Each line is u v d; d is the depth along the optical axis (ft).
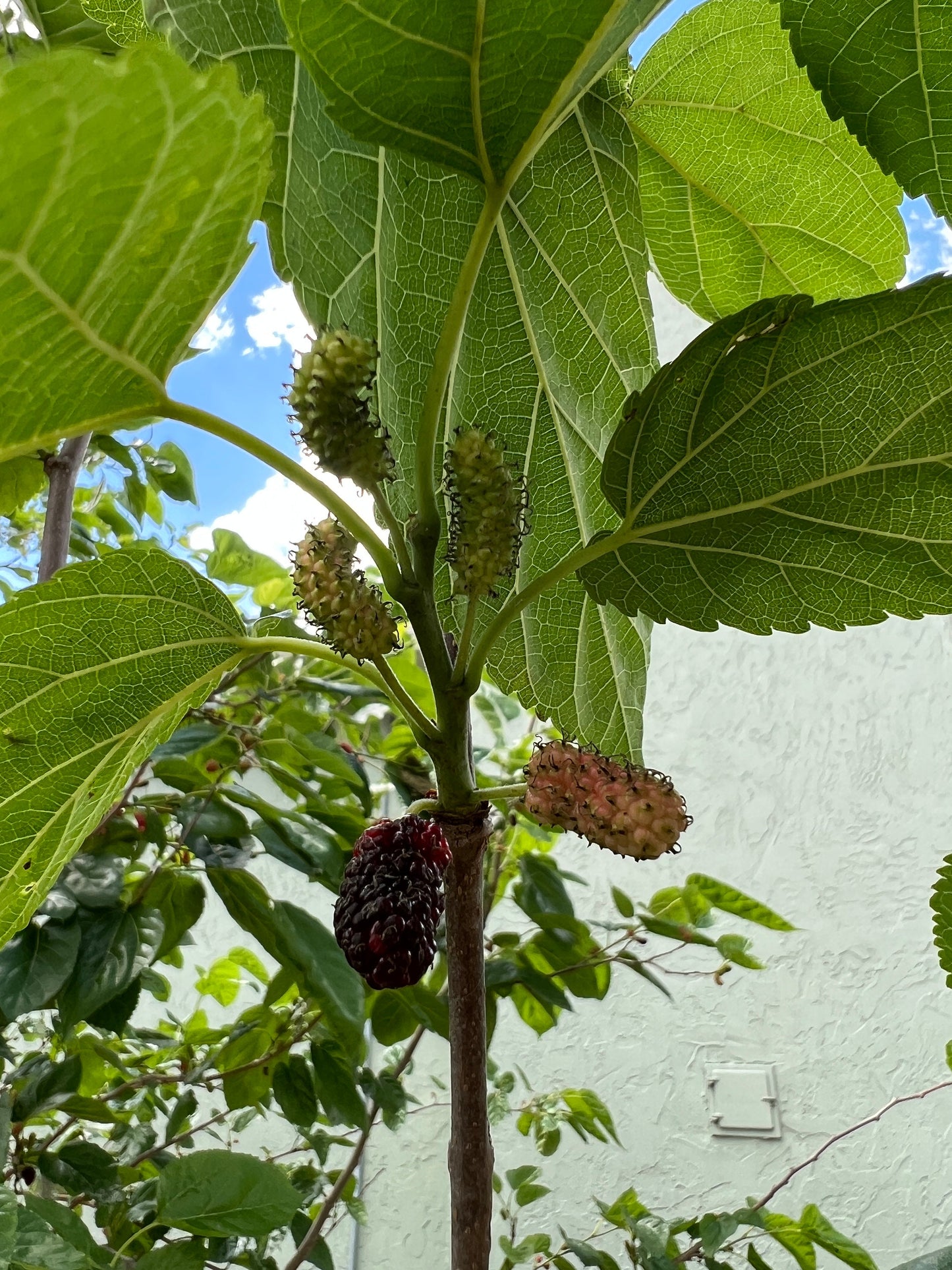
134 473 1.26
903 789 2.13
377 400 0.52
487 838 0.46
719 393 0.45
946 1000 2.01
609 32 0.37
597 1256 1.01
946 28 0.37
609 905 2.19
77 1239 0.65
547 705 0.61
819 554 0.48
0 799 0.47
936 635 2.18
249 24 0.46
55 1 0.76
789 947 2.11
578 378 0.59
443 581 0.56
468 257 0.42
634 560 0.49
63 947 0.81
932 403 0.43
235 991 1.45
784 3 0.38
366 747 1.43
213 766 1.07
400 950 0.52
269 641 0.48
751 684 2.27
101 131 0.25
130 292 0.32
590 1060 2.14
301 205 0.48
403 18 0.36
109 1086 1.30
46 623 0.44
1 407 0.34
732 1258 1.91
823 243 0.67
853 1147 1.98
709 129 0.64
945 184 0.38
